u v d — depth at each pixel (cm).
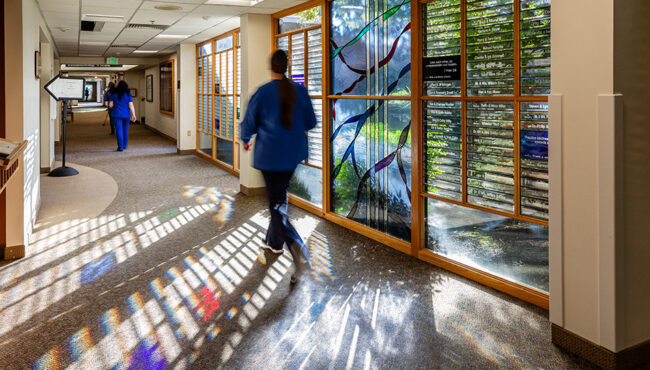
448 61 369
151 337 277
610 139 230
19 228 415
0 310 312
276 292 342
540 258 315
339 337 276
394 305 319
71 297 334
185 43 1083
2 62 408
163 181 797
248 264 401
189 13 666
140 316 304
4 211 412
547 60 298
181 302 326
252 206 621
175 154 1146
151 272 383
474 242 363
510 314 304
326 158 547
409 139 420
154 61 1562
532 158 311
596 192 240
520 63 312
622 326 238
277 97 348
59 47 1141
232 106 864
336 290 345
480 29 339
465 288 346
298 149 358
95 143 1376
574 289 254
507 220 335
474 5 342
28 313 308
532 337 275
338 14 514
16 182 411
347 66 503
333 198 548
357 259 411
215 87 962
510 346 265
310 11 573
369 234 476
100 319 300
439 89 379
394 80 434
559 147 255
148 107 1852
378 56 454
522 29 310
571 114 249
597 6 233
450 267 380
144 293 341
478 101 346
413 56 397
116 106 1194
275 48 670
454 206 378
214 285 356
